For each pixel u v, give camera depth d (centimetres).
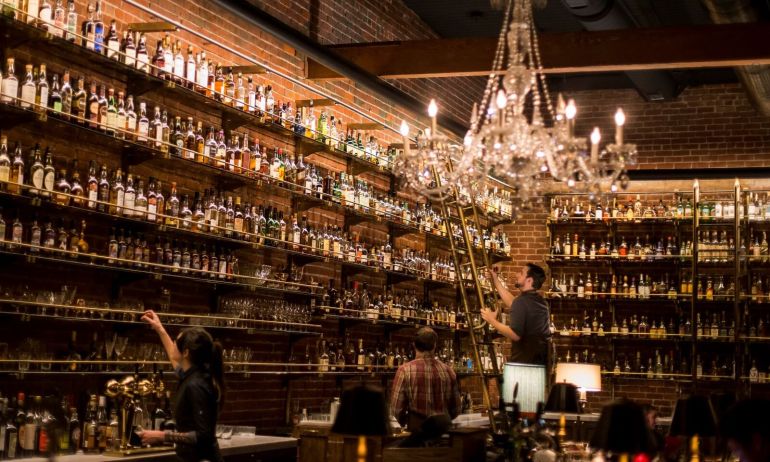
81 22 608
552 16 1084
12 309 544
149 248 652
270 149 799
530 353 705
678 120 1253
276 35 705
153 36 674
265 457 665
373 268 928
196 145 682
